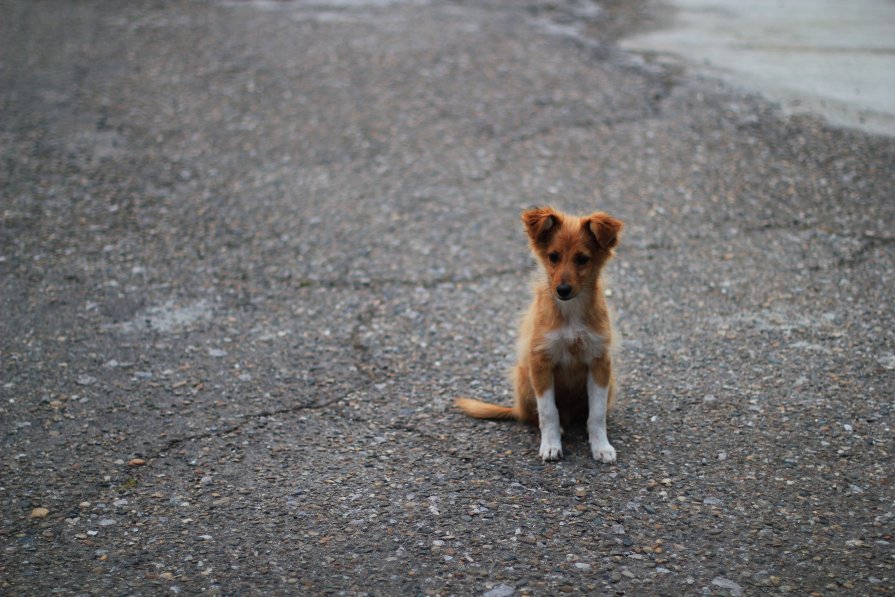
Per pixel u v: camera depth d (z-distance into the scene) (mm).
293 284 6672
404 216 7605
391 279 6723
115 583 3785
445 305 6367
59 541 4066
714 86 9688
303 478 4535
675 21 12023
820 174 7883
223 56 10812
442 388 5426
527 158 8461
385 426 5020
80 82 10117
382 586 3758
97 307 6297
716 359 5559
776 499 4254
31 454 4719
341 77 10219
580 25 11859
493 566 3865
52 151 8641
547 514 4211
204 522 4199
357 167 8422
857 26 11641
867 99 9227
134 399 5250
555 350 4676
